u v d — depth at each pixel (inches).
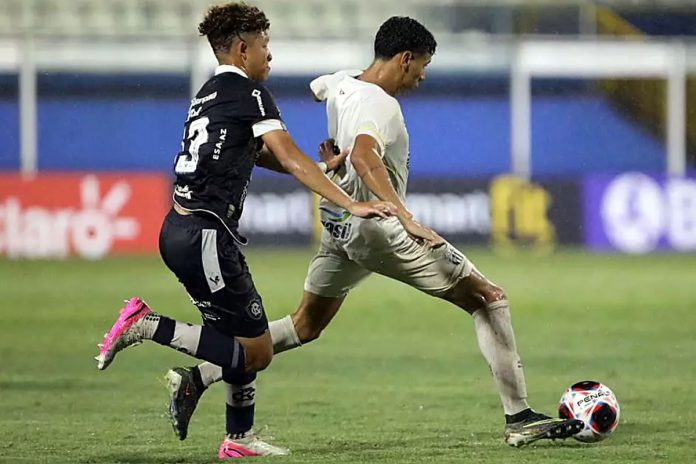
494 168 3986.2
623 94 3941.9
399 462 844.0
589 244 3245.6
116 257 3029.0
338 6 4178.2
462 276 909.8
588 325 1857.8
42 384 1314.0
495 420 1056.8
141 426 1032.8
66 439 965.8
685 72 3764.8
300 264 2842.0
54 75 3794.3
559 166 3978.8
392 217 836.0
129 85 3860.7
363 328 1862.7
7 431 1005.8
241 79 828.0
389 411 1114.7
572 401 908.6
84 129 3843.5
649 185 3235.7
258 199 3198.8
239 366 844.6
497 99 3976.4
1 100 3794.3
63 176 3036.4
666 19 4015.8
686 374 1362.0
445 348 1625.2
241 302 830.5
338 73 957.8
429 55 935.0
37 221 3019.2
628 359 1496.1
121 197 3061.0
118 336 828.6
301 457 869.8
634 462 840.3
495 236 3240.7
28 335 1759.4
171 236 823.7
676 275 2642.7
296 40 3722.9
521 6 4069.9
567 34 4060.0
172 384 847.1
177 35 3661.4
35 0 4062.5
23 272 2679.6
